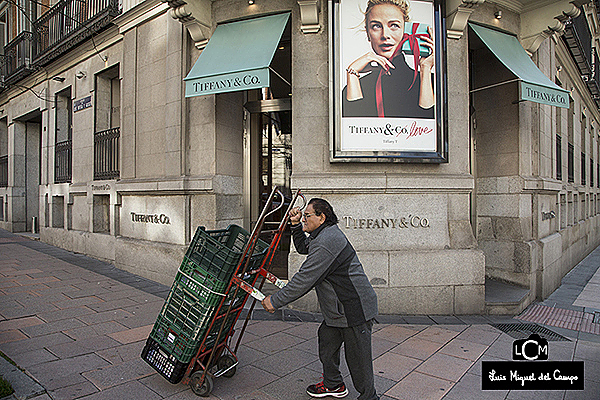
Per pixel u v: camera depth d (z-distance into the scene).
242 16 6.39
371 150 5.67
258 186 7.76
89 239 9.51
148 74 7.82
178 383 3.46
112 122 9.95
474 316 5.73
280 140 7.70
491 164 7.32
